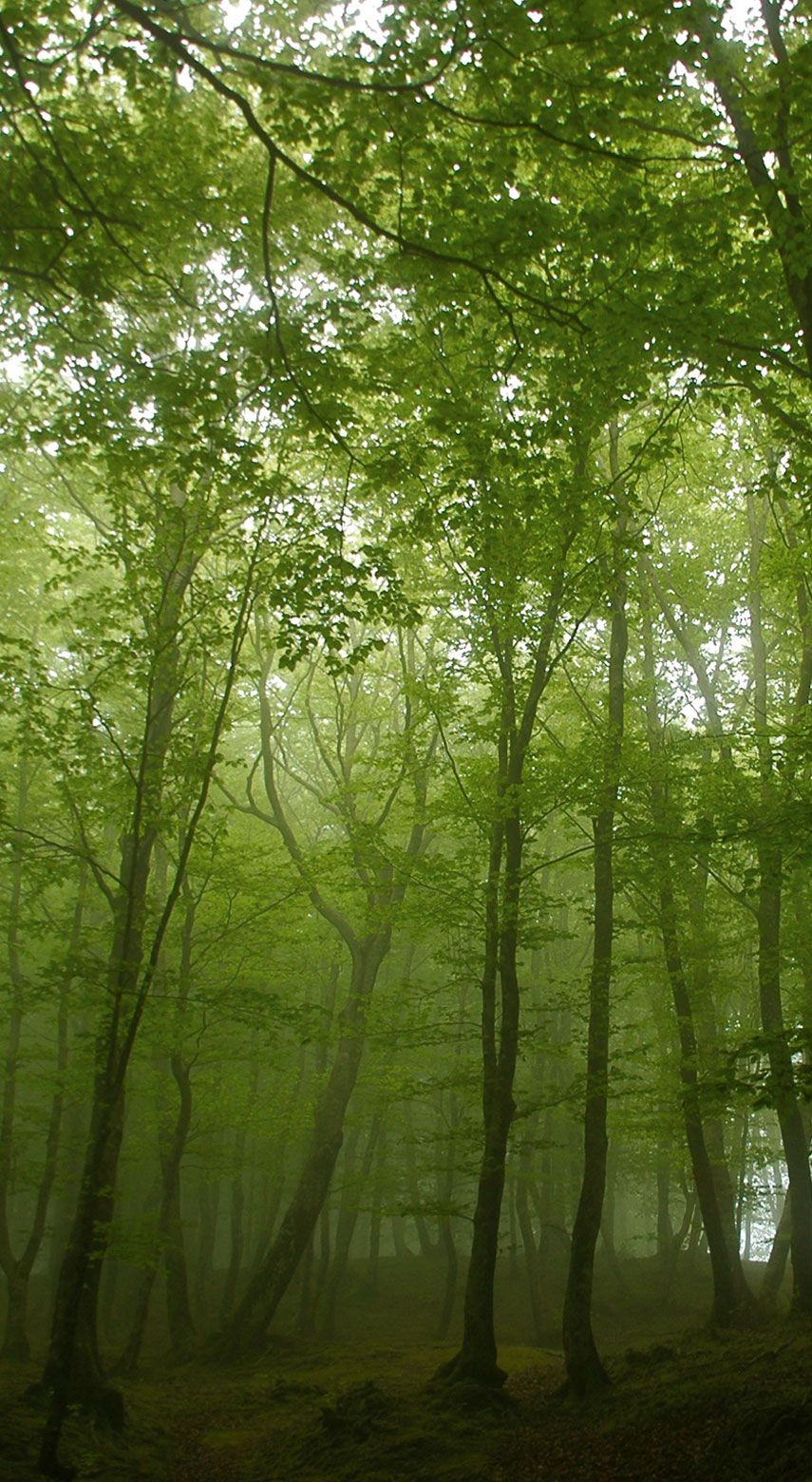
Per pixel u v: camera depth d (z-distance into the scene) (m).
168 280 11.46
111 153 11.02
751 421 18.11
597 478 17.05
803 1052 9.88
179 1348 20.52
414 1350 21.31
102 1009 13.38
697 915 19.00
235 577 13.64
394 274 11.54
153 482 16.69
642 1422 11.53
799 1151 16.81
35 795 21.31
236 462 12.28
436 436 13.05
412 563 18.06
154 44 9.45
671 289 11.22
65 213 10.96
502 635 15.85
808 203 10.48
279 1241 21.00
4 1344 18.95
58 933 15.80
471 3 8.56
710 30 9.53
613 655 17.17
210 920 20.94
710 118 9.65
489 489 13.02
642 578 20.36
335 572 12.66
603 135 9.80
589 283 11.20
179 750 13.75
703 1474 9.63
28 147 9.53
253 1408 16.02
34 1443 11.55
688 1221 27.27
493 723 16.14
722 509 22.09
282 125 9.63
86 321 11.55
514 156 10.07
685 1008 18.28
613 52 9.02
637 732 17.44
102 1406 13.45
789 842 11.58
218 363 11.73
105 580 22.52
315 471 18.62
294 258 12.82
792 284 10.41
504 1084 15.05
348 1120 22.75
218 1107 21.55
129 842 15.77
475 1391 13.50
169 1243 15.45
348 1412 13.52
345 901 22.20
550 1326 25.47
